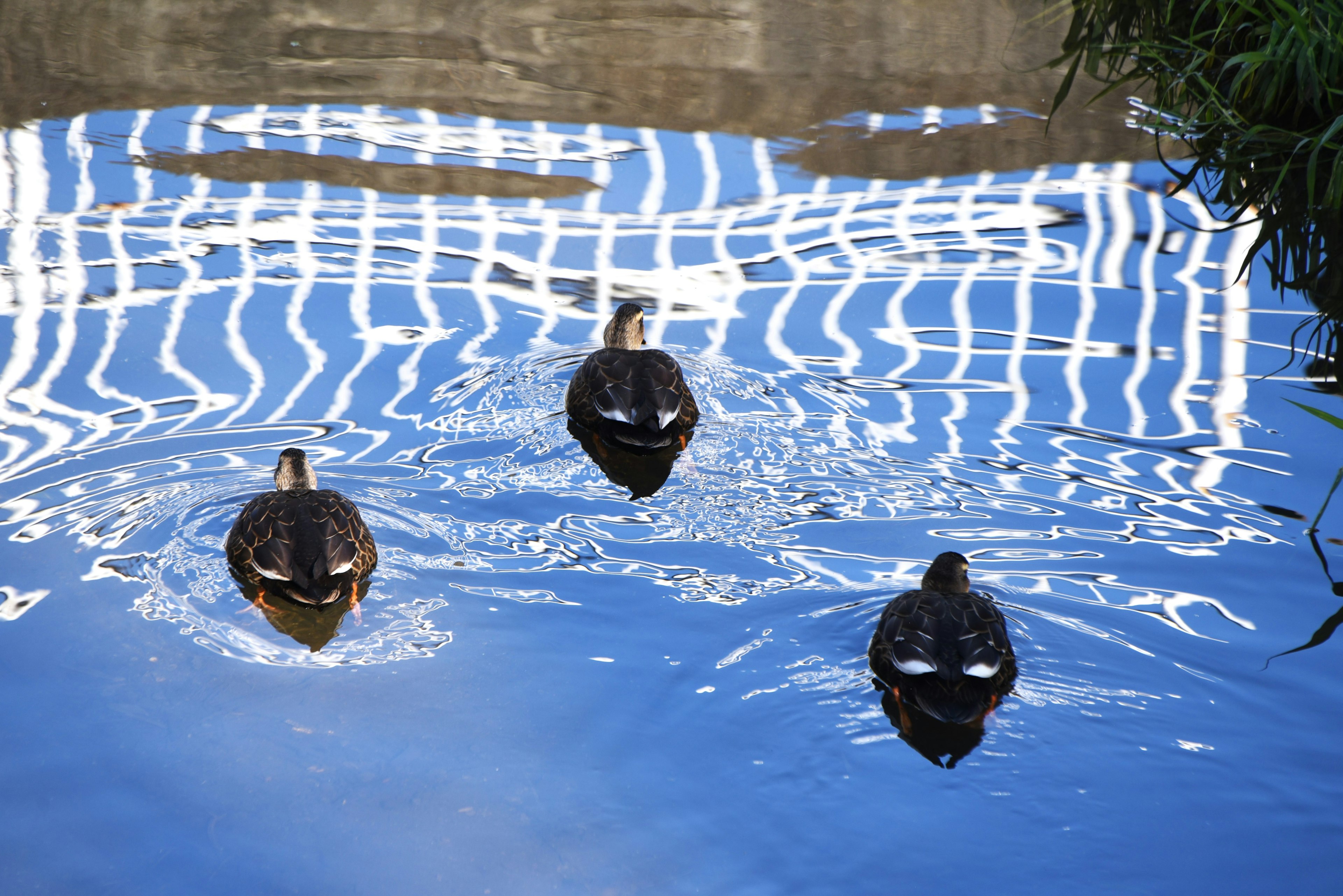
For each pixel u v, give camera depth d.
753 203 11.49
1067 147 12.56
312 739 5.38
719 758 5.31
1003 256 10.41
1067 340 9.13
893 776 5.18
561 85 14.26
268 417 8.14
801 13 16.89
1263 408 8.16
